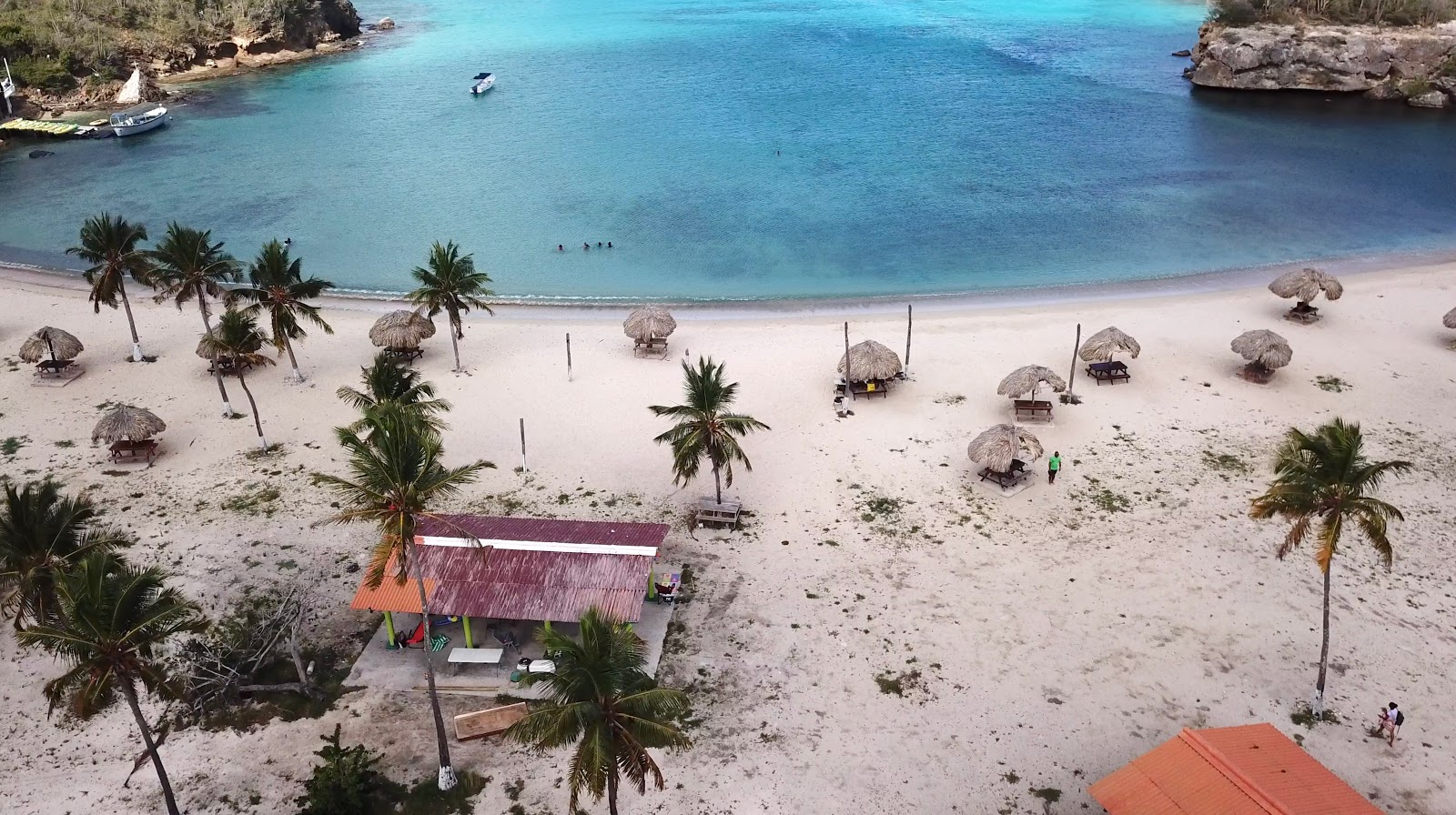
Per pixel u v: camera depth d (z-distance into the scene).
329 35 165.00
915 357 57.50
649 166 98.00
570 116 118.50
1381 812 26.06
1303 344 57.94
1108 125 111.44
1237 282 68.75
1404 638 35.06
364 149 106.31
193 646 34.53
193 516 43.09
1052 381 49.59
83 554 30.23
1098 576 38.62
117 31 140.25
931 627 36.19
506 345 60.03
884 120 114.25
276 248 52.59
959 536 41.22
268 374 56.22
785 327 62.22
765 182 92.88
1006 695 33.12
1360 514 30.61
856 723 32.16
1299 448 30.84
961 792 29.64
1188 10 186.00
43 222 86.25
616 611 33.66
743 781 30.14
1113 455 46.72
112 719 33.03
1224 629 35.78
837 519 42.47
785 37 166.12
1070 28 170.25
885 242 78.06
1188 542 40.38
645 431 49.56
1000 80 133.50
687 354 58.41
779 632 36.03
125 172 100.75
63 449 48.38
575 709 24.05
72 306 67.38
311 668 34.91
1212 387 52.94
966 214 84.06
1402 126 108.94
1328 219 81.44
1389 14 122.56
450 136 110.44
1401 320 60.97
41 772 30.97
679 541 41.12
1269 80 123.81
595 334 61.59
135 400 53.25
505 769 30.83
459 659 34.34
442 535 36.50
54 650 28.81
